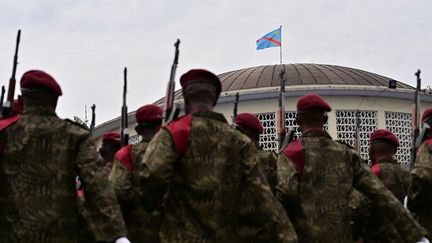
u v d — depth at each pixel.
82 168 4.19
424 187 5.70
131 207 5.79
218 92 4.55
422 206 5.84
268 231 4.21
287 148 5.42
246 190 4.29
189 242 4.09
